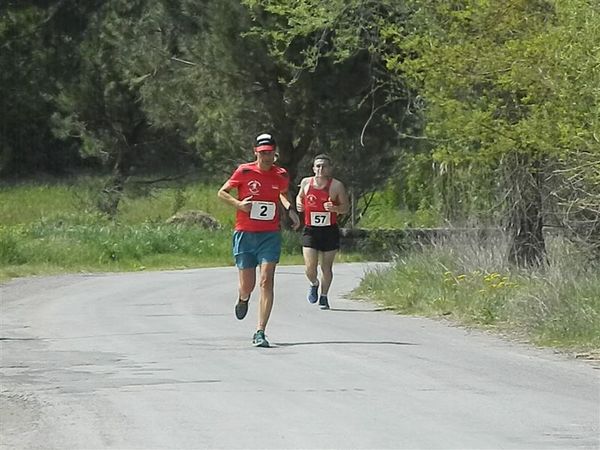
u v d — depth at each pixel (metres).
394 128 44.22
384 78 45.22
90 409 13.30
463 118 21.62
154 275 36.44
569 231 24.27
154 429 12.22
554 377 15.53
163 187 63.75
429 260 26.98
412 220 50.97
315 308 24.73
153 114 53.69
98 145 61.56
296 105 49.28
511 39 21.08
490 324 21.19
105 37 56.44
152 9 52.34
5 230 45.34
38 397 14.06
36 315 23.38
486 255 25.44
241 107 49.66
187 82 51.56
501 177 25.50
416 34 23.19
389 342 18.88
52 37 67.44
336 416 12.84
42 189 74.00
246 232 18.33
